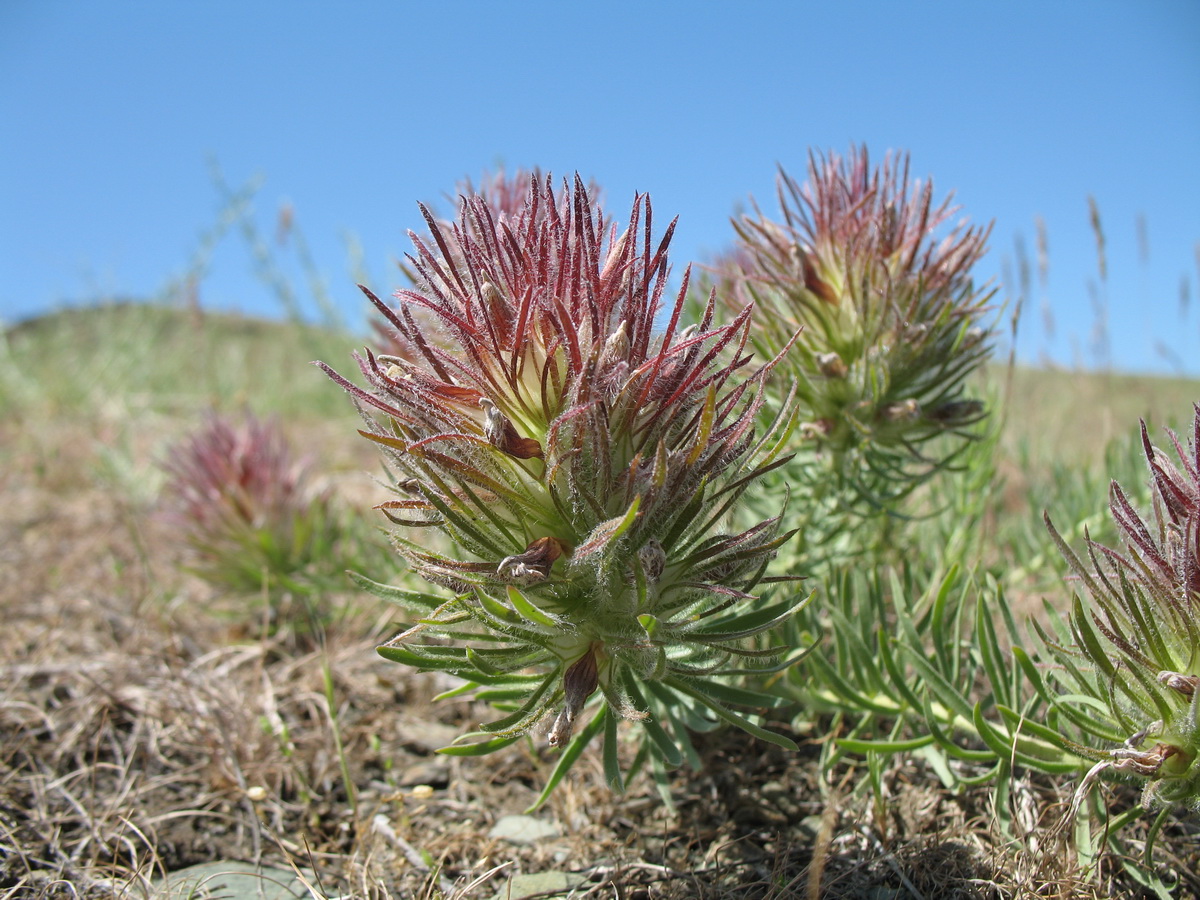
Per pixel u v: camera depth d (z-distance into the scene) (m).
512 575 0.13
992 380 0.25
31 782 0.18
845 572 0.18
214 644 0.25
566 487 0.13
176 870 0.16
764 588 0.18
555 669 0.14
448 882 0.16
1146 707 0.13
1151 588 0.13
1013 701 0.16
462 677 0.14
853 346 0.19
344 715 0.21
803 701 0.17
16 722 0.20
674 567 0.13
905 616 0.17
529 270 0.13
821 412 0.19
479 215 0.13
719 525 0.14
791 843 0.16
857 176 0.19
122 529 0.34
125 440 0.44
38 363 0.63
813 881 0.12
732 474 0.14
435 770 0.19
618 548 0.13
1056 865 0.14
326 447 0.47
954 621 0.18
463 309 0.13
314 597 0.26
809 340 0.19
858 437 0.19
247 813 0.18
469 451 0.13
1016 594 0.24
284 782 0.19
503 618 0.13
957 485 0.25
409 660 0.14
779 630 0.18
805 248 0.19
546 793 0.15
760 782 0.18
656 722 0.14
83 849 0.17
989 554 0.25
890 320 0.18
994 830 0.15
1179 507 0.13
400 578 0.24
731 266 0.20
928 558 0.24
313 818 0.17
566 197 0.13
